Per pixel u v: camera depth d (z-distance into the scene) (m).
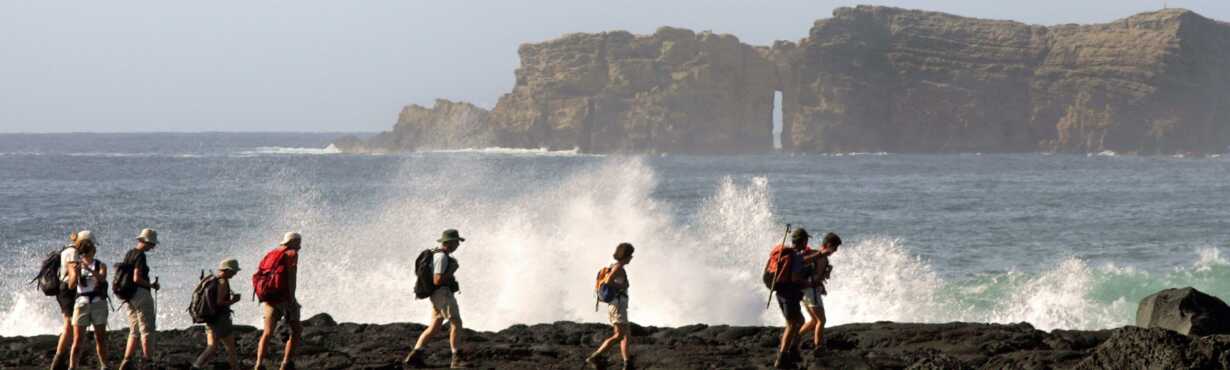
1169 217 198.62
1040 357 46.88
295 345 43.00
